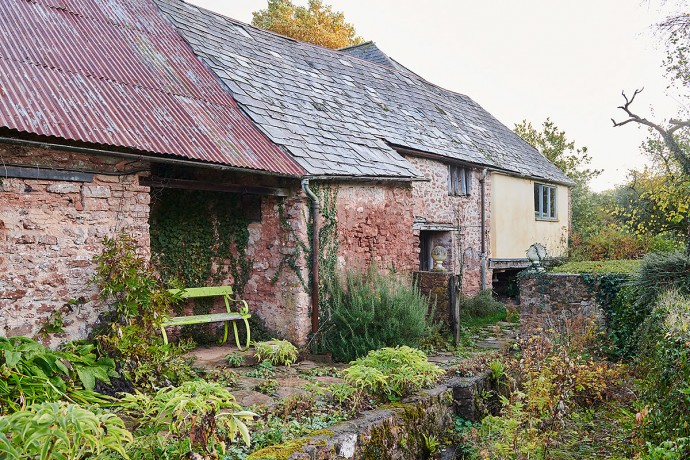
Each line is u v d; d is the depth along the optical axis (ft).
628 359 26.23
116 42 27.22
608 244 53.78
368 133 36.55
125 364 18.01
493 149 53.57
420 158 40.96
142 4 33.22
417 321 27.48
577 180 83.25
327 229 28.53
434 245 45.37
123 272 18.85
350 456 16.03
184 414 12.87
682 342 15.43
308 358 26.18
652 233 48.62
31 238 17.83
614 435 19.56
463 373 24.17
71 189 18.85
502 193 52.29
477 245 48.42
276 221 27.63
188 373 20.29
